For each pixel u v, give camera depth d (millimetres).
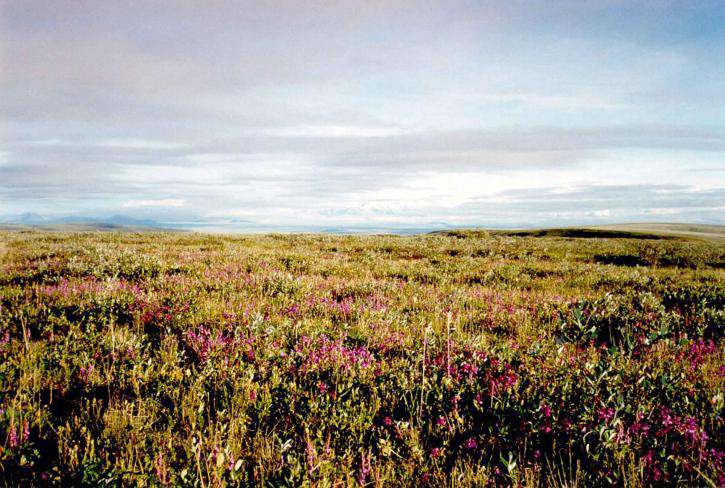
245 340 5859
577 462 3117
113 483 2736
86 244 19422
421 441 3648
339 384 4559
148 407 3957
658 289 11664
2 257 14305
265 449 3387
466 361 5113
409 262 17094
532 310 8672
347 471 3062
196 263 13648
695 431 3479
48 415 3732
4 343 5238
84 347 5352
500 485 3014
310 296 9297
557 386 4398
